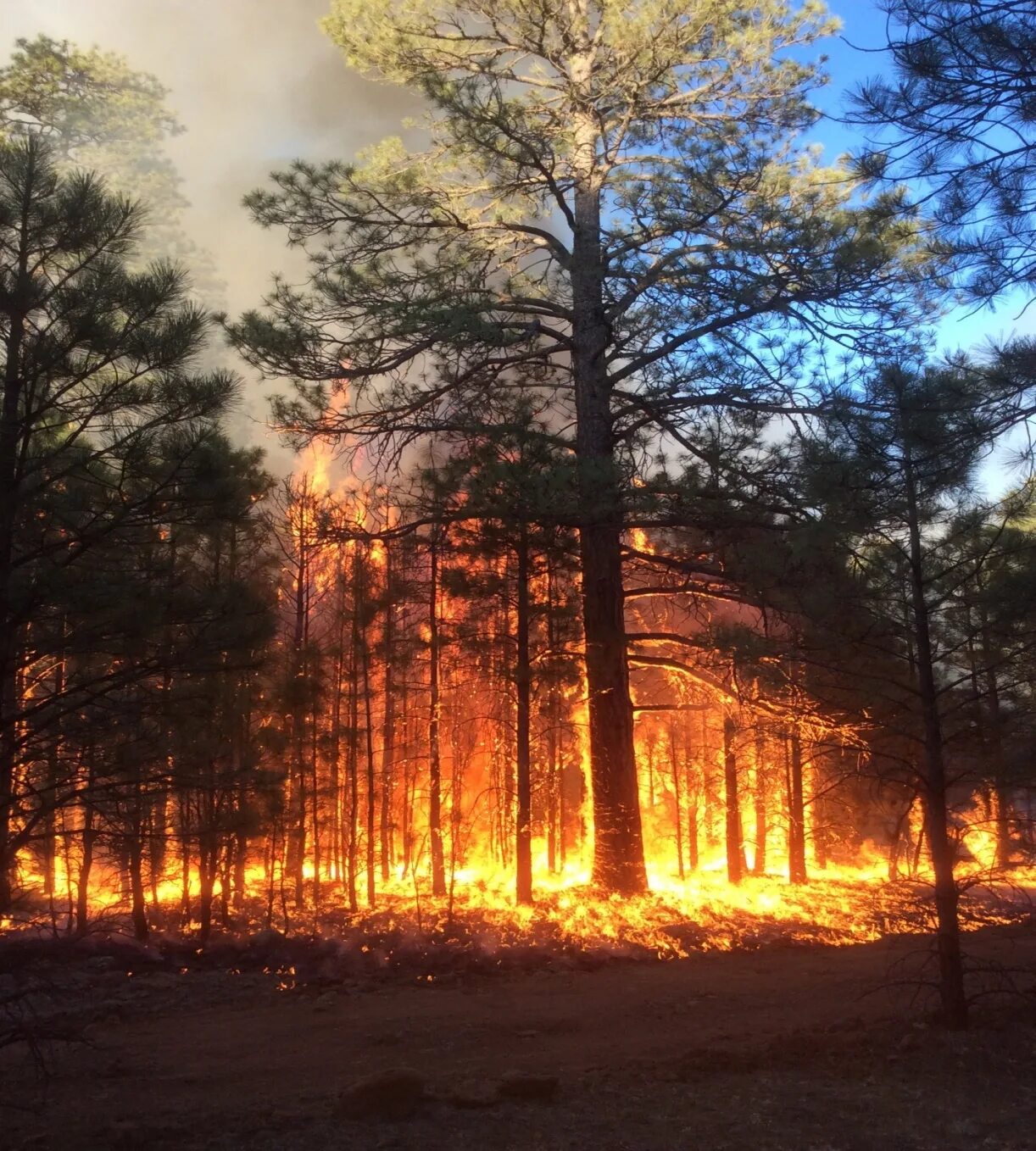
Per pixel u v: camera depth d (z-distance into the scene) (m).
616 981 13.09
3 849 8.05
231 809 13.66
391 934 15.85
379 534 18.34
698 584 19.11
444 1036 10.07
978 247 8.02
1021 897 18.97
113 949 14.04
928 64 7.64
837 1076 8.02
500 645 18.30
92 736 8.70
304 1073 8.74
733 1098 7.50
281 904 19.00
